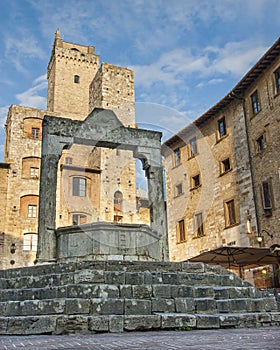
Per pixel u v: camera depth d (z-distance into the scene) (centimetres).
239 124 2092
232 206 2091
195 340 450
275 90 1825
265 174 1858
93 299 628
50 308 621
